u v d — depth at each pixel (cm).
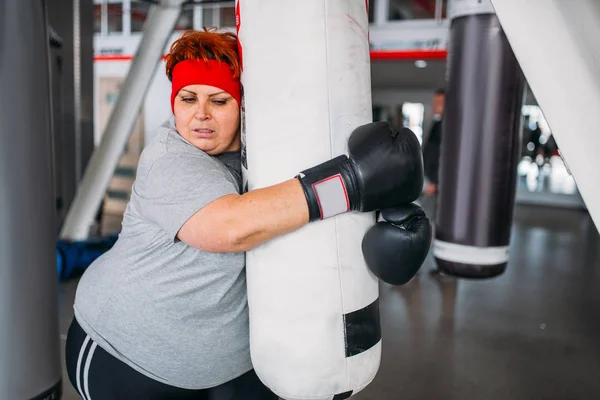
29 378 154
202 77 111
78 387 128
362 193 99
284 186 99
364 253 108
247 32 106
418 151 103
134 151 675
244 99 110
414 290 396
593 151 95
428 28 623
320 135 103
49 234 160
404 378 257
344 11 103
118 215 644
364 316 112
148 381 119
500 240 255
